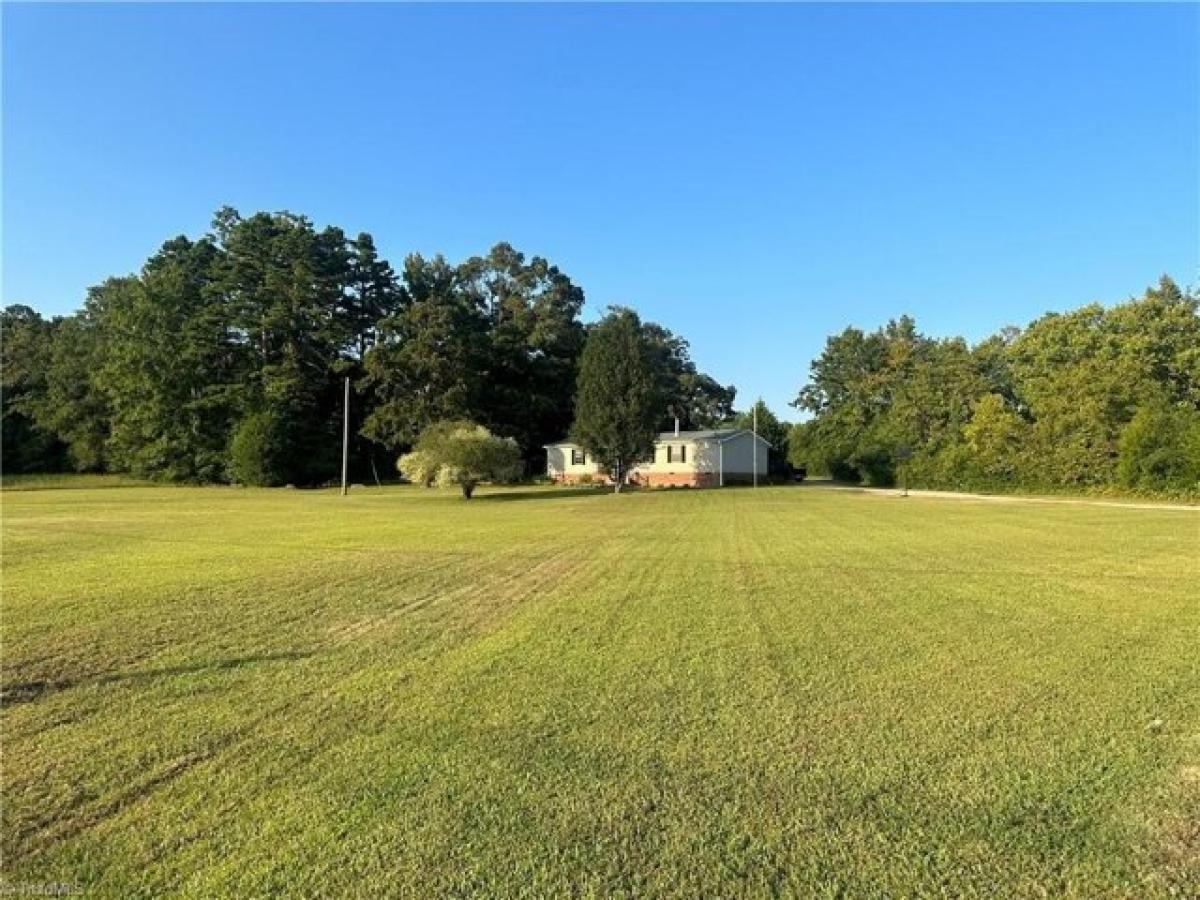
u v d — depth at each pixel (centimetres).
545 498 3666
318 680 601
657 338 7906
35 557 1378
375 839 346
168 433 5703
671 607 890
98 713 525
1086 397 3591
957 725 491
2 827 361
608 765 430
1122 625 779
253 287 5972
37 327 7862
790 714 514
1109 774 414
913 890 305
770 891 305
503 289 7062
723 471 5353
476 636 749
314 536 1775
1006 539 1603
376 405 5956
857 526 1953
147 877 318
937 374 5222
